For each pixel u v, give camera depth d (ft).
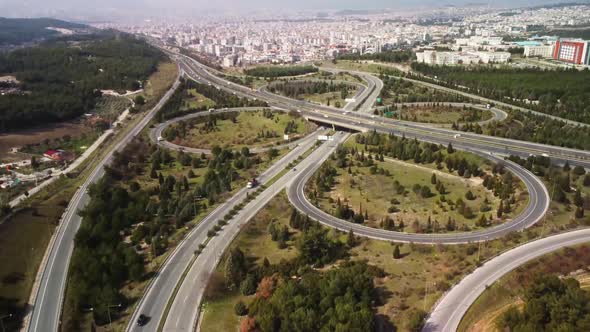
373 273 443.32
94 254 501.15
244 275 461.78
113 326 406.21
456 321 370.53
